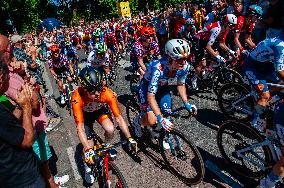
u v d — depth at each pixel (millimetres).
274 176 2588
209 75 5320
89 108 3221
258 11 4469
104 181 2939
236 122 3133
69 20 42250
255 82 3336
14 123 2043
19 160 2143
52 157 4258
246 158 3074
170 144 3455
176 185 3309
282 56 2863
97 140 3281
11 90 2648
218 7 7012
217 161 3559
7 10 33781
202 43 5012
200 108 4980
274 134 2691
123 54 10352
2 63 2074
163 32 7066
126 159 3918
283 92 3100
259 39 5168
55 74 6418
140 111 4105
